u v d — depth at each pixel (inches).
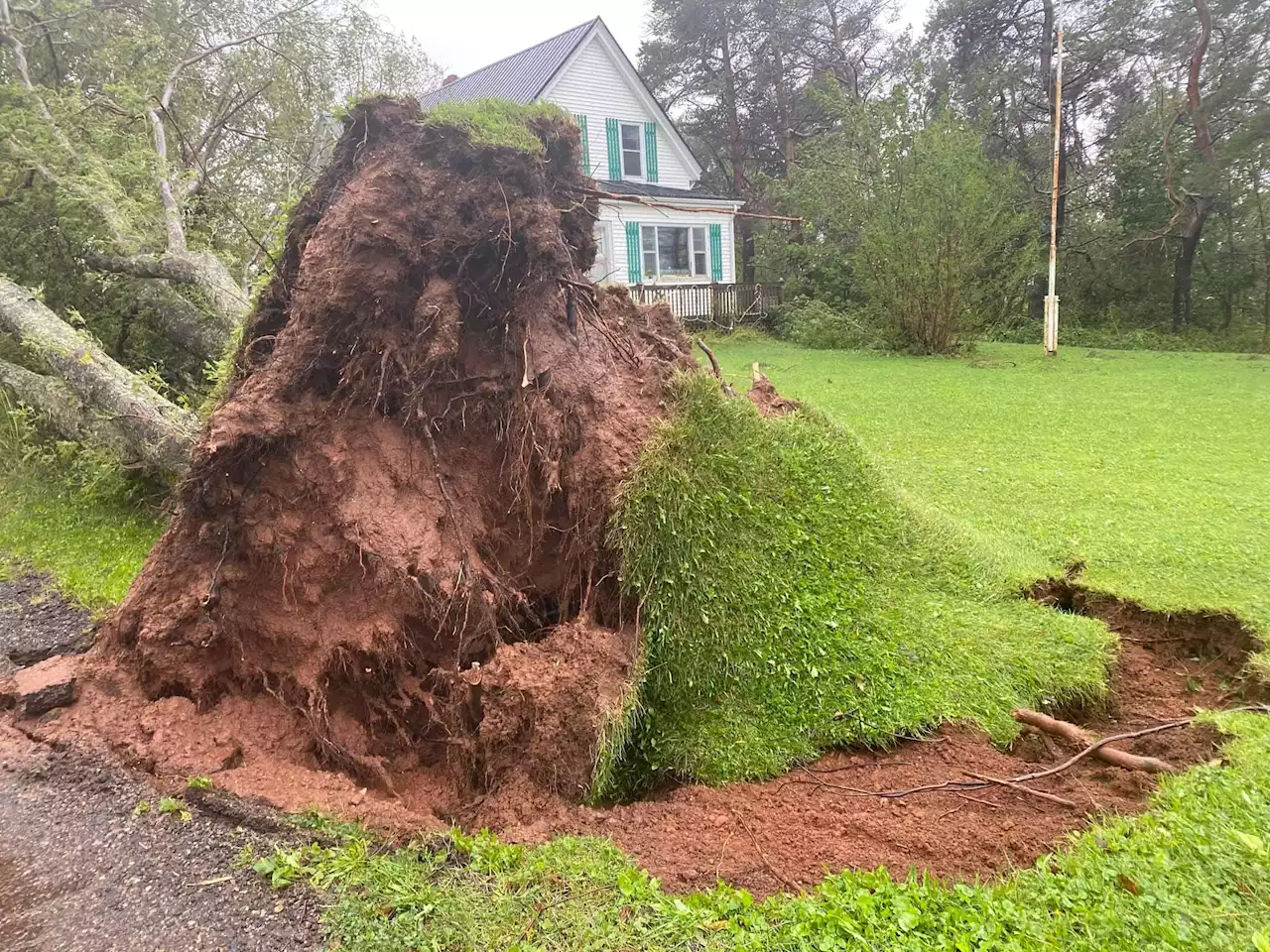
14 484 306.5
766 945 92.1
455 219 164.6
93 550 244.1
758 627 158.6
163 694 155.2
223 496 154.6
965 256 714.2
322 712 149.5
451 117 165.9
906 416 420.5
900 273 724.0
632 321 210.1
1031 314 1028.5
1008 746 148.1
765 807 130.7
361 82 453.1
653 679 150.7
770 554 170.2
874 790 134.6
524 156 166.2
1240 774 122.5
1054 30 989.8
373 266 159.8
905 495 229.8
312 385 164.6
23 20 433.7
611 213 831.1
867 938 92.3
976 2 1063.6
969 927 93.2
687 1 1143.6
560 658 142.3
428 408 167.2
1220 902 93.9
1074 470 307.9
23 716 149.3
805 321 844.0
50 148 345.4
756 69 1224.2
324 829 117.6
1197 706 159.9
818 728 149.1
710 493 167.2
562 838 116.3
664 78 1246.9
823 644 160.2
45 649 182.7
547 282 173.0
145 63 423.8
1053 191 696.4
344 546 156.8
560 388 169.8
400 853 111.1
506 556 170.2
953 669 160.4
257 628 156.7
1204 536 226.7
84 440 280.1
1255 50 837.8
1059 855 109.5
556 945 92.7
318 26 427.2
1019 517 248.8
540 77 793.6
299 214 177.8
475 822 128.6
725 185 1369.3
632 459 167.0
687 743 145.6
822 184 832.9
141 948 96.5
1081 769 140.5
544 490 167.8
